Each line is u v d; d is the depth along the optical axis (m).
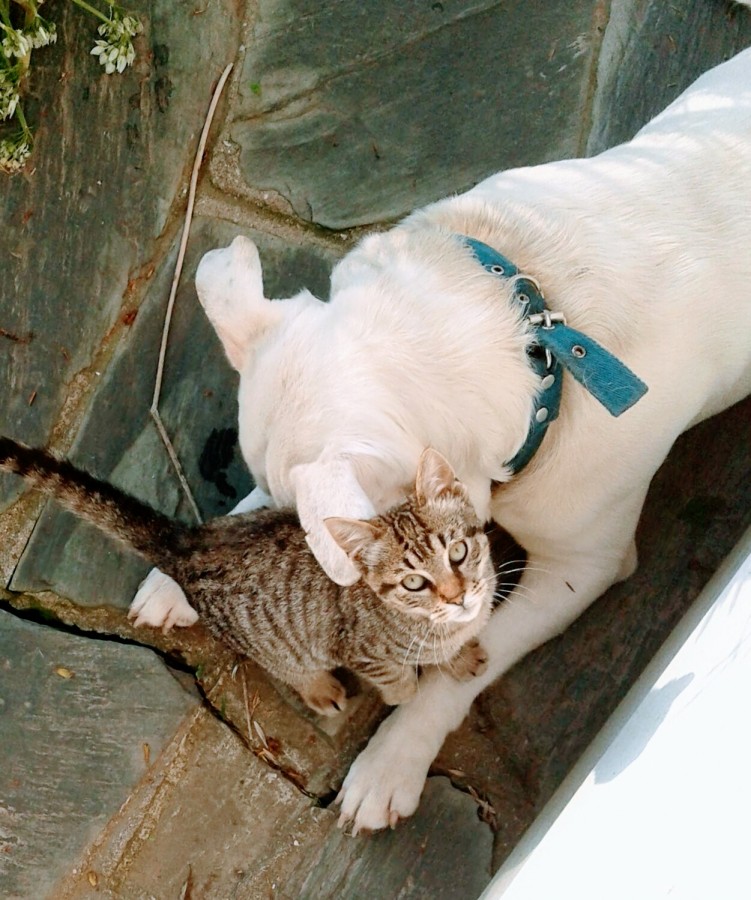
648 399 1.08
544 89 1.41
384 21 1.43
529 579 1.22
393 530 1.05
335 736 1.26
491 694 1.26
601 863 0.94
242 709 1.28
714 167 1.11
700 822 0.87
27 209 1.41
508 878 1.10
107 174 1.42
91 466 1.35
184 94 1.43
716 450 1.30
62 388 1.37
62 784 1.27
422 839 1.22
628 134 1.39
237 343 1.04
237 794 1.26
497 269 1.04
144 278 1.39
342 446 0.99
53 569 1.33
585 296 1.05
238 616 1.17
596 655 1.26
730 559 1.21
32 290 1.40
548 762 1.24
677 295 1.07
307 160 1.41
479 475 1.06
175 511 1.34
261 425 1.02
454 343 1.01
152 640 1.30
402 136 1.41
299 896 1.23
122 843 1.25
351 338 1.01
